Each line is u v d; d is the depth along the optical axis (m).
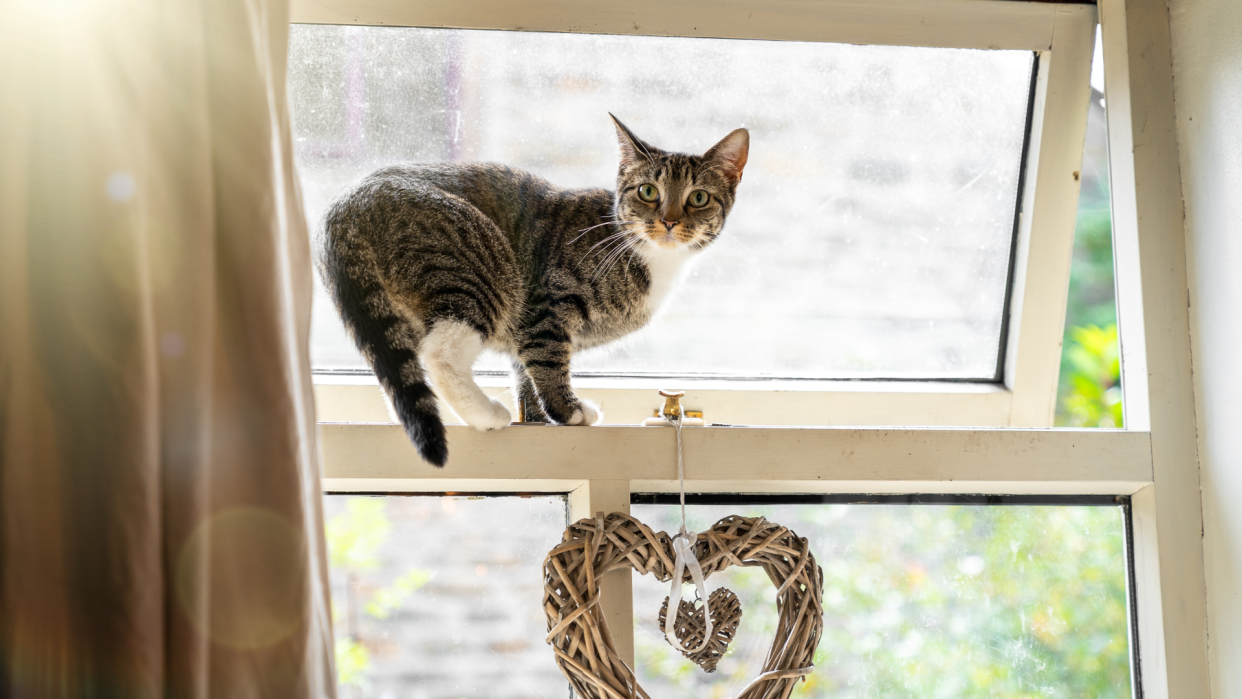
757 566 1.17
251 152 0.86
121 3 0.83
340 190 1.34
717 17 1.34
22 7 0.82
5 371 0.79
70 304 0.80
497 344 1.32
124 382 0.79
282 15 0.97
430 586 1.30
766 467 1.22
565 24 1.32
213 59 0.87
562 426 1.20
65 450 0.80
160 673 0.80
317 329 1.38
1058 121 1.40
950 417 1.47
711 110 1.44
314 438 0.97
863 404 1.46
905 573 1.36
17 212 0.81
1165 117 1.32
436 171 1.31
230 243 0.86
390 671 1.29
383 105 1.36
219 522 0.85
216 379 0.86
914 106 1.43
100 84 0.81
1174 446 1.28
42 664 0.79
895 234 1.46
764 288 1.47
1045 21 1.37
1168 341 1.29
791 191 1.45
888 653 1.34
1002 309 1.49
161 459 0.82
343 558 1.29
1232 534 1.23
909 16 1.36
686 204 1.38
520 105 1.39
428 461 1.08
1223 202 1.23
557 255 1.31
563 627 1.04
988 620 1.36
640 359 1.48
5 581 0.78
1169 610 1.27
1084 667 1.36
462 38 1.34
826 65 1.40
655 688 1.28
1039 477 1.26
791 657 1.10
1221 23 1.24
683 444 1.21
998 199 1.45
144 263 0.81
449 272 1.20
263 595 0.85
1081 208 2.45
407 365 1.14
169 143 0.84
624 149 1.38
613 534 1.08
